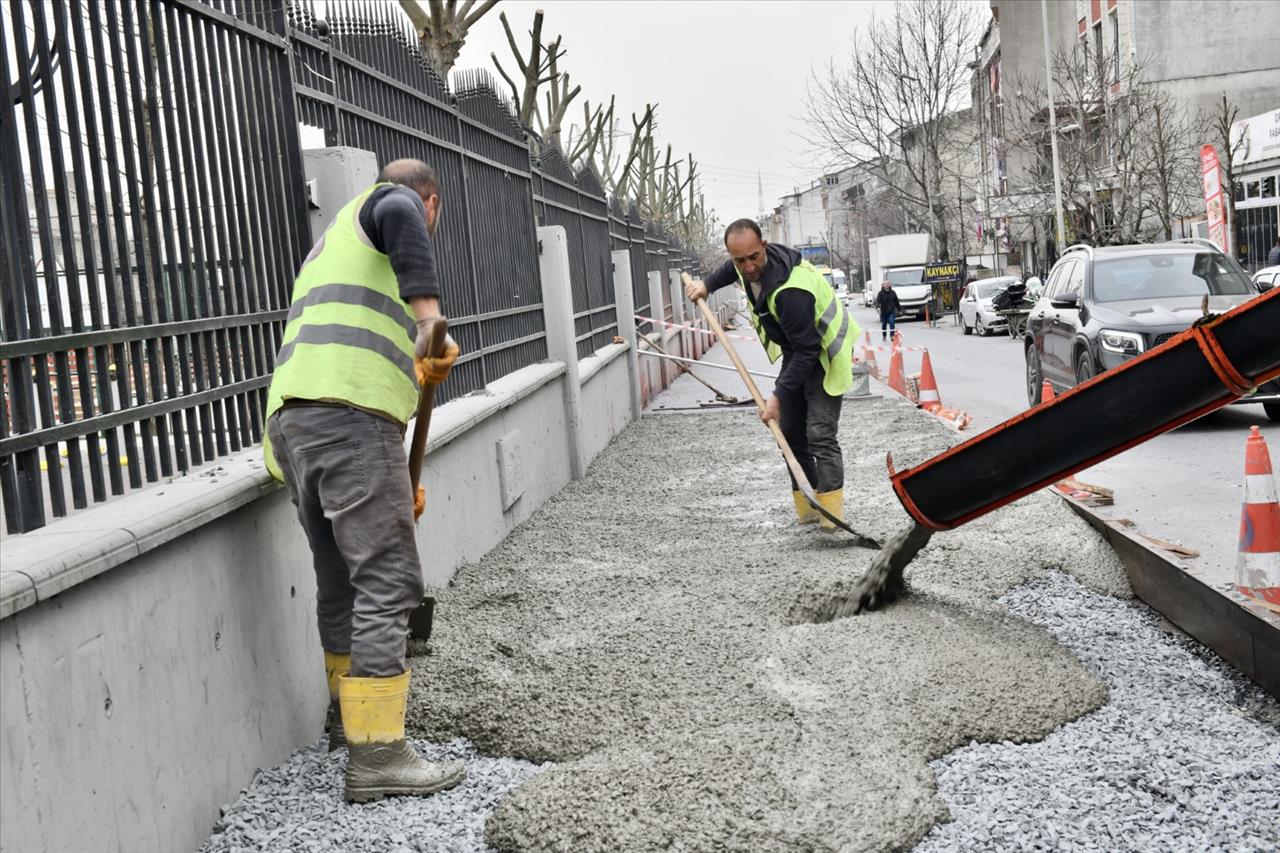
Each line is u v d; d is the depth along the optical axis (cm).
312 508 394
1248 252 3325
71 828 287
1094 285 1297
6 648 265
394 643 379
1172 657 493
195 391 407
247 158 459
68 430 329
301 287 387
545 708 435
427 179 411
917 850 332
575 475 1025
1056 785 369
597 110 2891
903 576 590
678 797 349
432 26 1431
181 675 346
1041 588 591
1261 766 376
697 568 638
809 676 447
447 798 379
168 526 329
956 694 426
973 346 2784
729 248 693
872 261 5428
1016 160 4675
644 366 1692
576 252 1238
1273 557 556
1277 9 3909
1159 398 453
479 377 804
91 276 346
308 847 347
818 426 713
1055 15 4912
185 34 417
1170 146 3409
